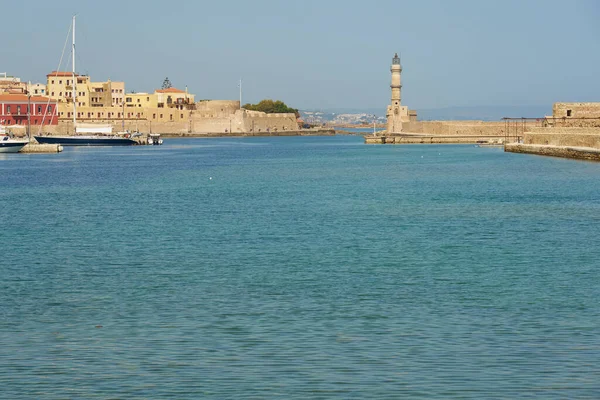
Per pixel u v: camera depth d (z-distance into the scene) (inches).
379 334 1187.9
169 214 2635.3
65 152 7613.2
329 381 1011.3
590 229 2186.3
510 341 1151.6
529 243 1969.7
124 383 1008.2
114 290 1469.0
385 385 997.2
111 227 2309.3
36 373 1040.2
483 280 1540.4
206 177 4441.4
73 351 1120.2
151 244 1987.0
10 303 1375.5
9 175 4638.3
